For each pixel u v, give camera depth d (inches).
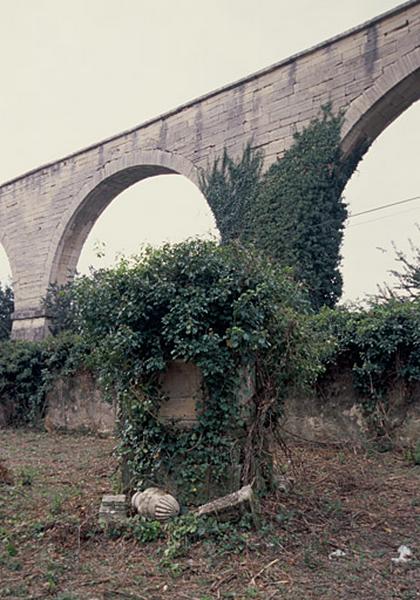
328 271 568.7
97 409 482.0
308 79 618.2
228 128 687.1
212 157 697.6
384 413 371.2
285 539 185.0
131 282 220.4
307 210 580.1
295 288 236.8
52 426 516.1
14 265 992.9
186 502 213.6
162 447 218.4
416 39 537.6
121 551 177.2
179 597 144.9
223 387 216.7
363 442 372.5
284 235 587.2
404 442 362.3
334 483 272.4
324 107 597.3
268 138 642.2
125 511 207.5
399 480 283.0
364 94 569.0
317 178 584.4
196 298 213.8
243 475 215.5
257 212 621.9
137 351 222.5
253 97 668.1
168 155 759.1
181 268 220.8
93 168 873.5
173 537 180.7
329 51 606.5
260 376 229.6
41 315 895.7
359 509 224.7
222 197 666.8
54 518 207.9
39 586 151.6
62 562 168.1
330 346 300.8
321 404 397.4
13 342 589.9
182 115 749.3
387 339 368.8
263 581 154.6
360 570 162.9
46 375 516.1
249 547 175.9
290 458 253.1
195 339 213.2
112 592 147.6
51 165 951.0
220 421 216.4
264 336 210.8
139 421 223.5
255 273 222.1
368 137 591.2
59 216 921.5
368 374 379.2
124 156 823.7
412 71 533.6
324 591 148.6
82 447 411.2
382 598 145.0
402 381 370.3
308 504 227.1
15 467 326.6
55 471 313.6
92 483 276.8
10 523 206.5
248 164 652.7
